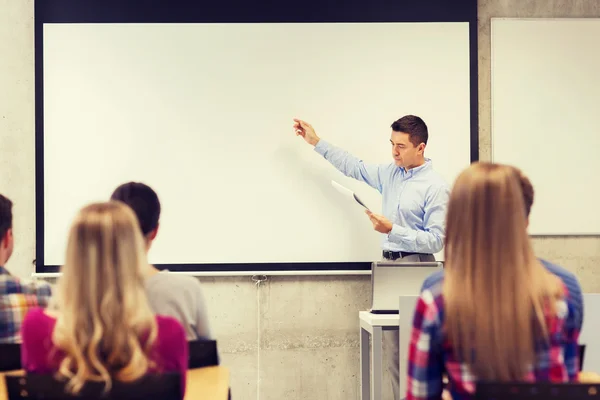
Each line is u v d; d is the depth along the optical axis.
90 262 1.51
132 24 4.18
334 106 4.21
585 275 4.30
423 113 4.22
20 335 2.08
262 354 4.21
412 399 1.47
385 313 3.34
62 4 4.16
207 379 2.06
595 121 4.30
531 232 4.29
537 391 1.34
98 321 1.48
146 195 2.26
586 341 2.89
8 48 4.16
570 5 4.32
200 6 4.19
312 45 4.21
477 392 1.34
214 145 4.20
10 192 4.16
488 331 1.37
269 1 4.20
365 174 4.17
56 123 4.15
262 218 4.20
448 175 4.22
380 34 4.22
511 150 4.28
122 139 4.17
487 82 4.28
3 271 2.11
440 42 4.23
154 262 4.16
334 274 4.20
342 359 4.23
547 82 4.29
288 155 4.21
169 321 1.60
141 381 1.47
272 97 4.21
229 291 4.21
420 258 3.90
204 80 4.20
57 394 1.46
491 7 4.30
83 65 4.16
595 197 4.30
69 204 4.14
